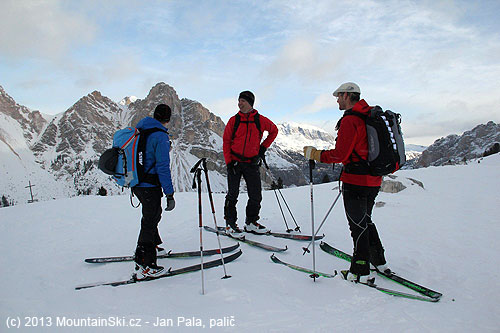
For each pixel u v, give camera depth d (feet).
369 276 11.67
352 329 8.40
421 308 9.77
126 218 25.21
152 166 12.58
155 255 12.84
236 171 17.95
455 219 21.39
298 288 11.24
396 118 11.25
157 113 12.96
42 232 21.06
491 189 33.86
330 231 19.42
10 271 14.02
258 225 18.74
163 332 8.12
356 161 11.45
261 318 8.96
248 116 17.51
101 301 10.47
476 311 9.60
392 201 28.48
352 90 11.78
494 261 13.65
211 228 20.43
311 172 12.49
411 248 15.81
